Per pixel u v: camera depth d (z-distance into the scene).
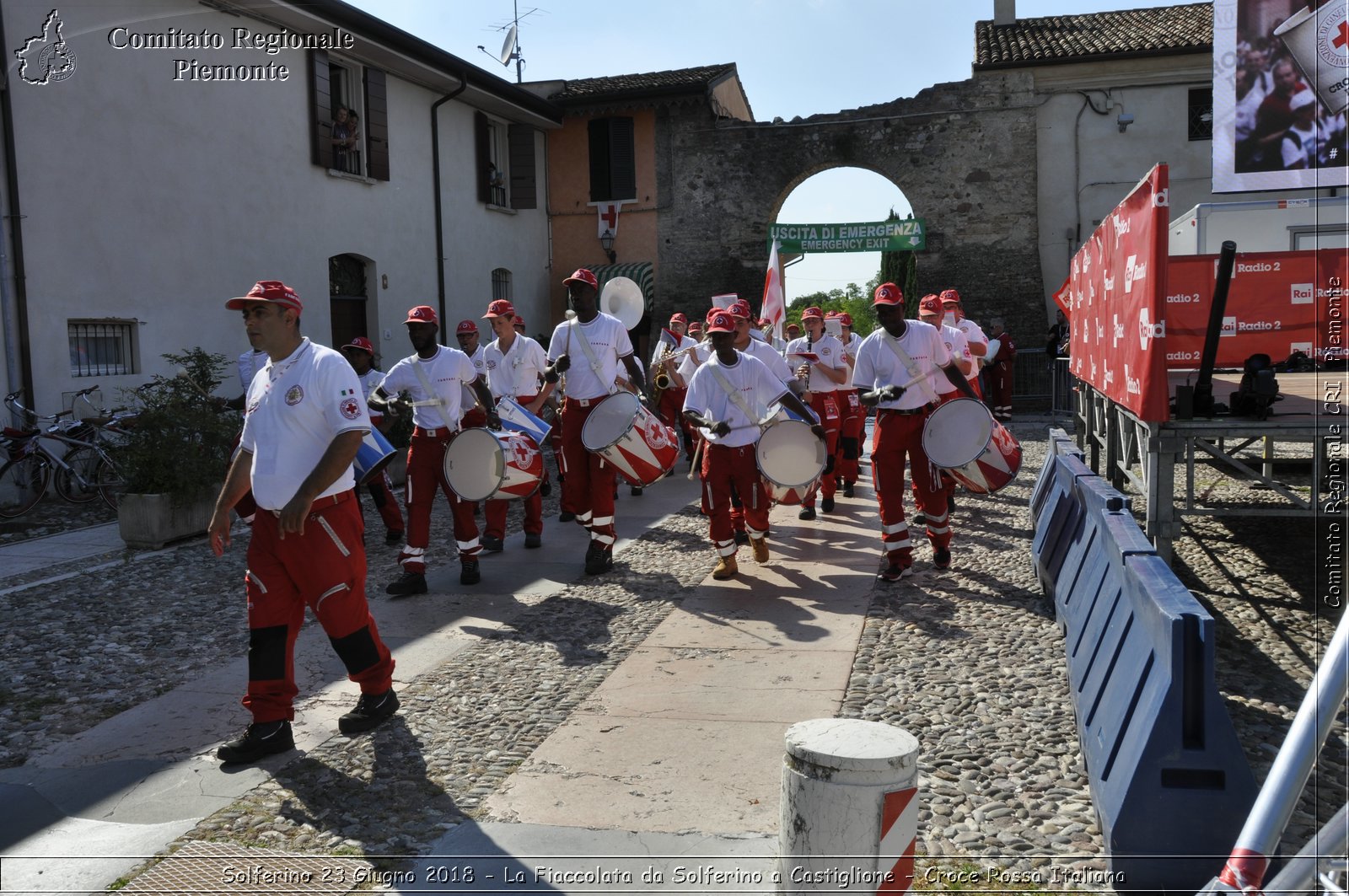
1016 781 4.03
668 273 24.38
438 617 6.62
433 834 3.71
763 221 23.97
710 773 4.15
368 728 4.66
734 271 24.12
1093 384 8.80
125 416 11.12
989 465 6.88
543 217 24.34
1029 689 5.03
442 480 7.27
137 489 9.27
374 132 17.39
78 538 9.85
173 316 13.28
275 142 15.02
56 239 11.73
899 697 4.96
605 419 7.46
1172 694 3.10
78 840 3.75
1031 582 7.15
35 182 11.49
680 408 13.30
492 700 5.07
